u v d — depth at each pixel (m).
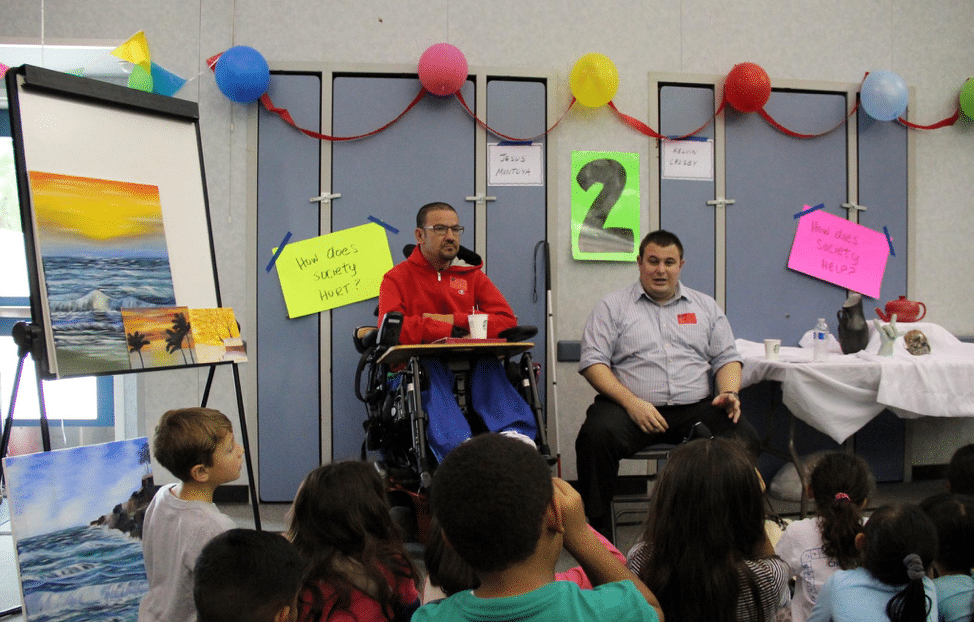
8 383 3.68
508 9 3.36
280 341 3.26
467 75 3.27
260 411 3.26
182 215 2.33
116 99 2.20
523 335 2.54
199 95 3.26
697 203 3.42
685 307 2.95
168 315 2.18
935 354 3.21
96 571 1.92
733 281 3.45
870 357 2.97
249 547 1.11
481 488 0.88
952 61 3.59
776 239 3.47
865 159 3.52
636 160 3.38
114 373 2.03
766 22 3.47
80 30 3.24
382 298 2.86
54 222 1.98
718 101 3.44
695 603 1.23
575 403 3.36
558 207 3.35
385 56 3.31
